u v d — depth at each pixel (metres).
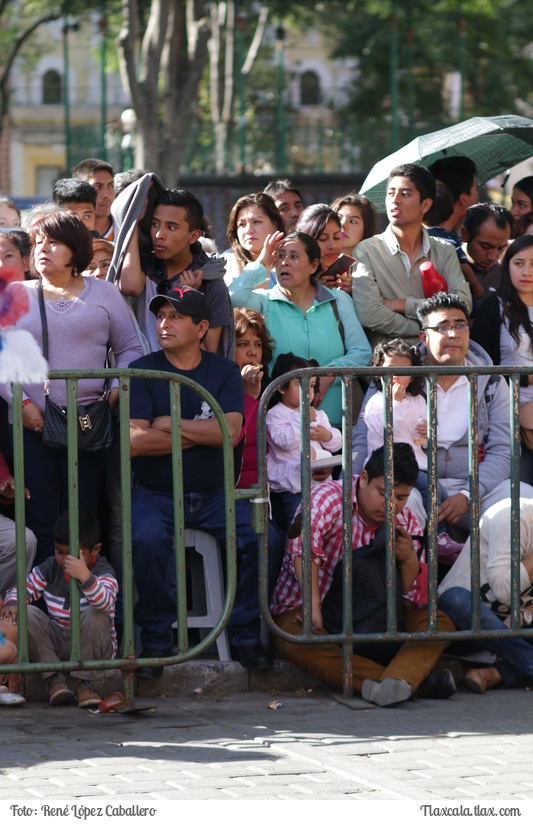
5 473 12.90
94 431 12.54
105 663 11.90
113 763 10.43
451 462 14.18
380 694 12.43
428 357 14.35
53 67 102.19
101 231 18.39
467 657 13.58
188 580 13.58
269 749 10.93
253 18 60.78
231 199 43.41
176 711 12.20
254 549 12.98
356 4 59.28
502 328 15.41
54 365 13.06
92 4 48.25
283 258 15.40
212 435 12.66
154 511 12.70
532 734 11.59
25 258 14.83
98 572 12.48
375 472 12.94
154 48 38.88
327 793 9.80
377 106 62.78
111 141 43.72
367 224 18.00
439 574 14.07
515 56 62.91
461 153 20.58
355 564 12.98
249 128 47.72
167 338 12.74
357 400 15.61
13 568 12.73
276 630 12.62
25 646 11.68
